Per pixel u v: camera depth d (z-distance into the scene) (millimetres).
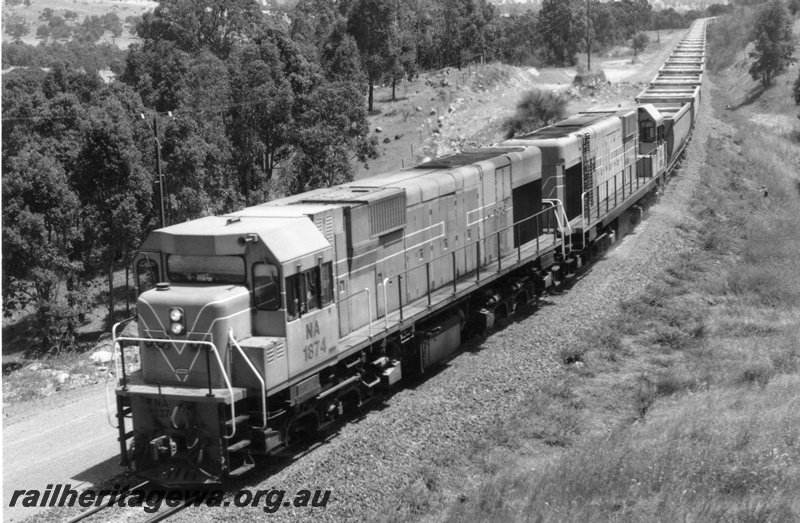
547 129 25828
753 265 25750
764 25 72500
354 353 14219
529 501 11148
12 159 28859
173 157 31250
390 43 62062
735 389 16031
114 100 32875
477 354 17578
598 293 21938
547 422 14219
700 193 34344
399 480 12062
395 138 52750
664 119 34406
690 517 10727
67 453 13328
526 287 20672
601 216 24250
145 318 12109
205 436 11648
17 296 29406
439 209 17500
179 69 47281
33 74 59500
